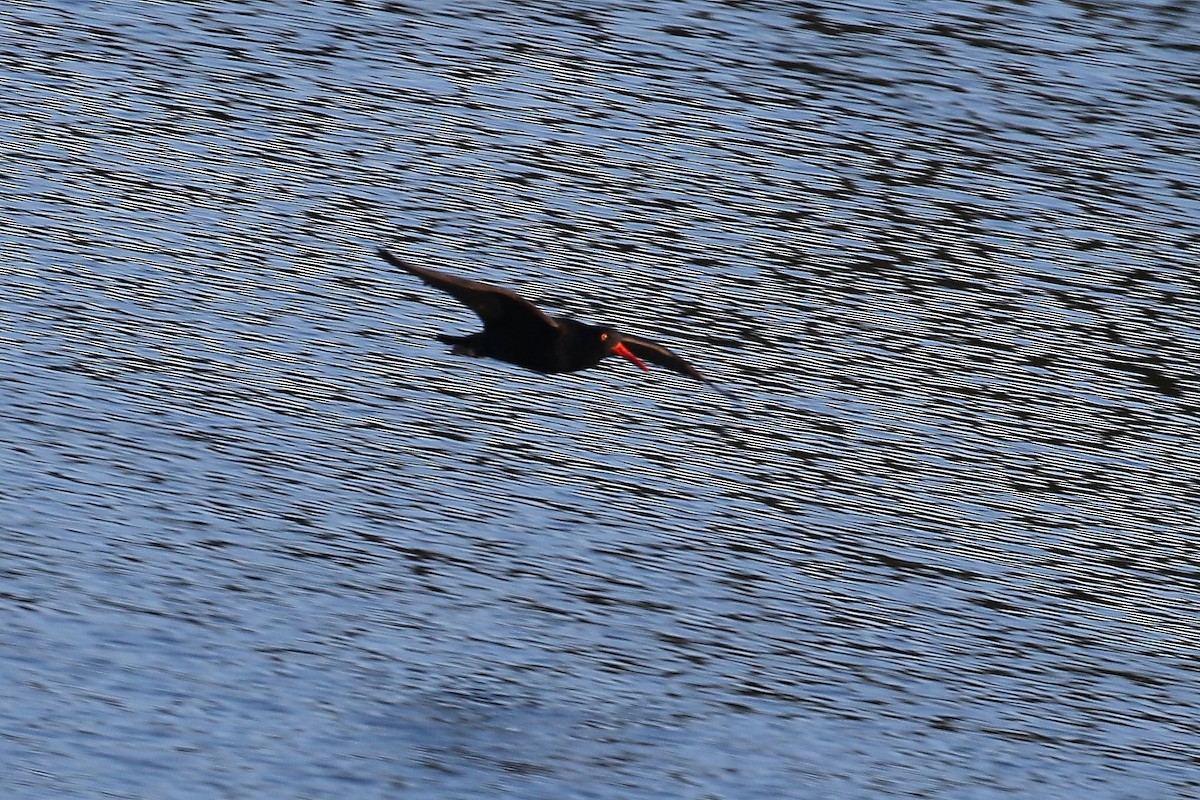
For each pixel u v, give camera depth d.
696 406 29.50
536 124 37.25
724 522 26.67
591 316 31.27
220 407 28.50
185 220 33.69
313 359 30.03
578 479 27.66
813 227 34.44
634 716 22.58
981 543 26.73
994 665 24.27
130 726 21.34
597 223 34.06
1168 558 26.66
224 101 37.78
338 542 25.55
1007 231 34.66
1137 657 24.70
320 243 33.19
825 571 25.92
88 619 23.30
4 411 27.91
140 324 30.55
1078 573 26.12
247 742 21.33
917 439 28.91
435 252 32.84
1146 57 40.31
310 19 41.06
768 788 21.42
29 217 33.38
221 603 23.92
